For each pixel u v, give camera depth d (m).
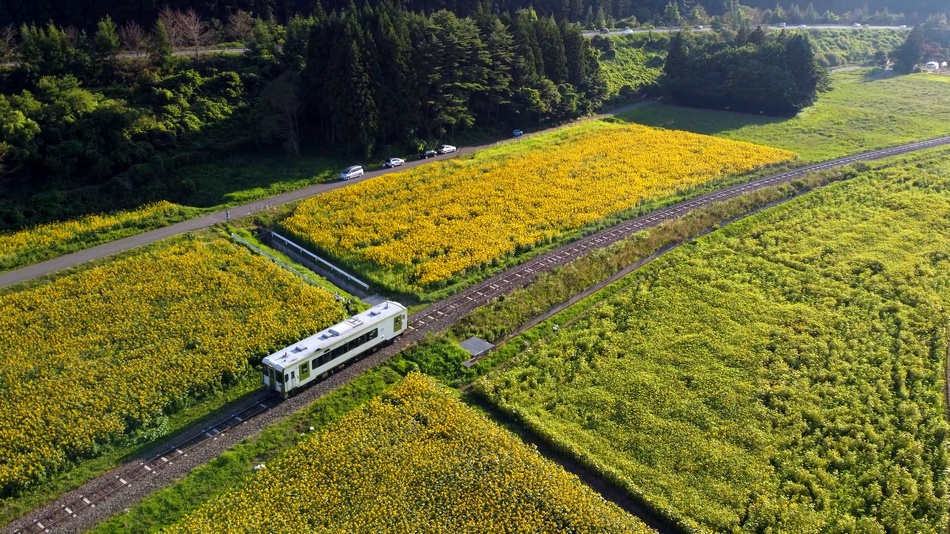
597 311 58.91
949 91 136.25
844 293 61.34
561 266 65.06
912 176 89.69
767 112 121.56
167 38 89.50
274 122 84.50
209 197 76.31
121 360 48.94
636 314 58.38
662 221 76.25
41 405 44.25
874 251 69.38
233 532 35.81
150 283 58.41
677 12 169.75
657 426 45.44
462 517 37.31
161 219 69.31
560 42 112.12
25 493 38.81
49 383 46.28
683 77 127.25
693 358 52.47
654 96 130.62
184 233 67.25
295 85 86.38
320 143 90.56
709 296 61.03
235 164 82.44
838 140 107.62
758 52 123.19
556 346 54.16
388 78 89.81
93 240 65.19
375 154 89.50
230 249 65.12
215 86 89.62
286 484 39.22
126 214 69.88
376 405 45.75
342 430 43.38
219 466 41.00
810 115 120.38
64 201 70.38
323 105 87.62
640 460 42.75
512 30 107.81
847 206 80.56
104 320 53.41
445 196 78.94
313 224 70.50
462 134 100.38
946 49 173.25
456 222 72.94
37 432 42.06
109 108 77.12
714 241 72.38
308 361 47.22
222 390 48.00
